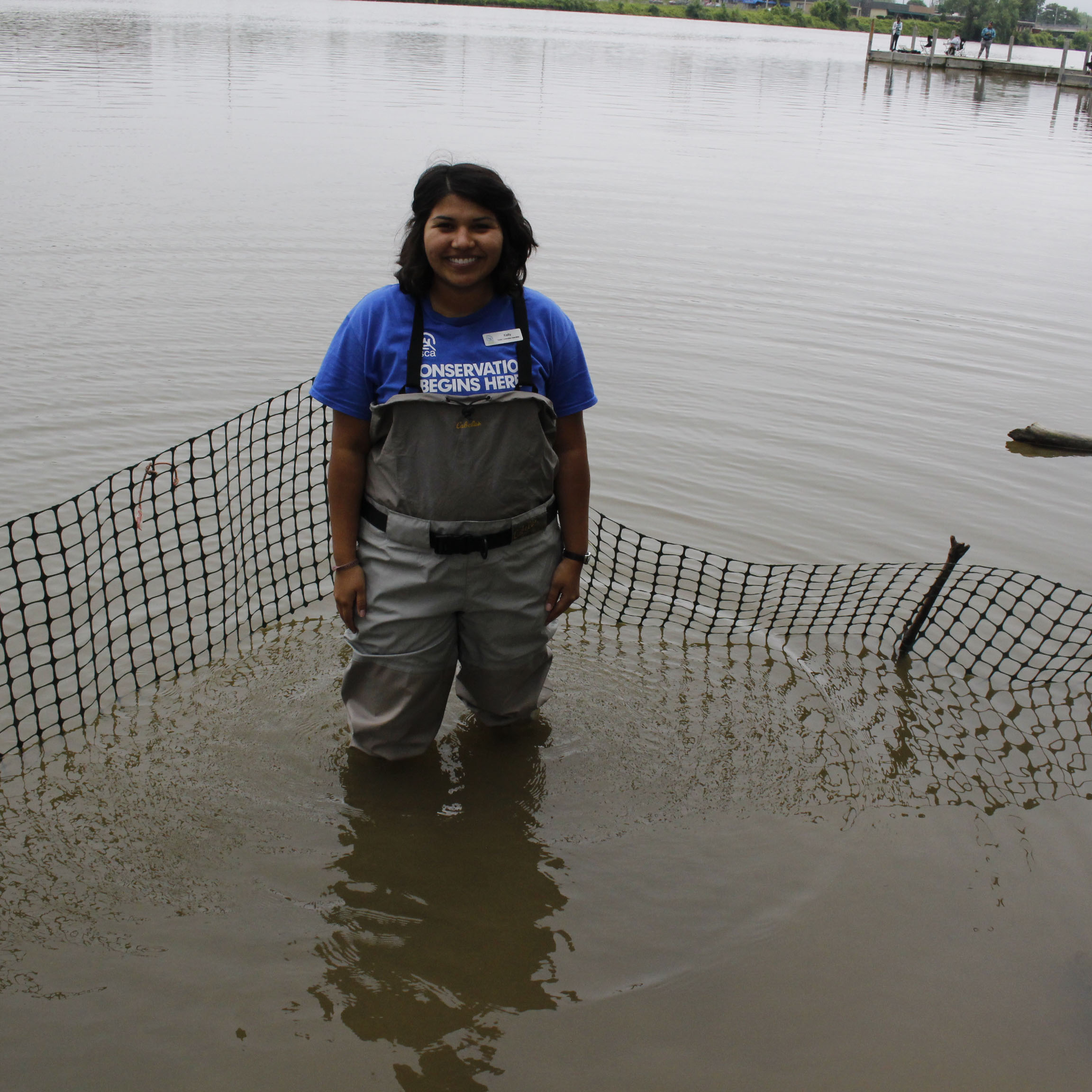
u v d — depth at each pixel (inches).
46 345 278.4
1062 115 1254.3
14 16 1518.2
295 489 183.3
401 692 127.5
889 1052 97.0
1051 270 451.2
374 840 121.7
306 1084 91.3
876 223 535.8
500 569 122.7
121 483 201.9
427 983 102.6
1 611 158.2
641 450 238.2
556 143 729.6
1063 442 254.4
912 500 220.4
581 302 360.2
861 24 4906.5
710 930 110.7
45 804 123.9
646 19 4256.9
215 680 149.5
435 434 114.0
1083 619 176.6
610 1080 93.0
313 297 339.3
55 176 494.6
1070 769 140.7
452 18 2810.0
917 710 152.4
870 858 122.3
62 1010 97.3
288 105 811.4
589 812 128.5
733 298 378.0
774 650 165.5
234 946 105.7
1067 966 107.8
